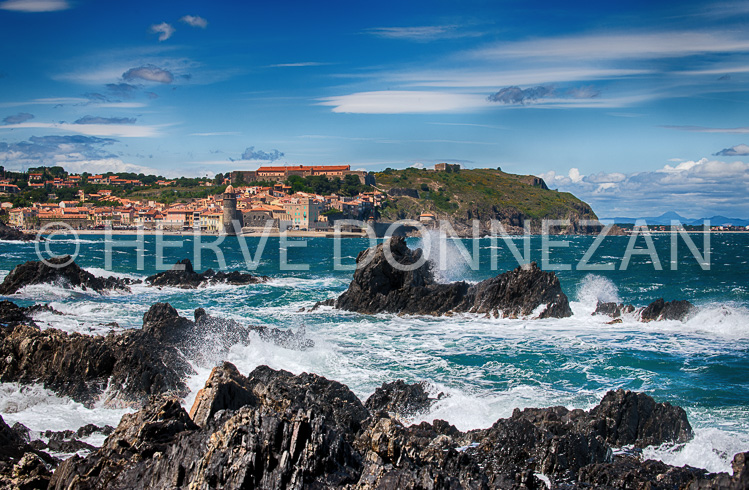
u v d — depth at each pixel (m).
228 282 76.38
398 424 21.84
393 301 55.62
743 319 46.97
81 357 30.25
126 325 46.59
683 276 88.38
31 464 18.72
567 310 52.66
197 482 16.23
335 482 16.17
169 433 19.34
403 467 16.47
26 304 56.88
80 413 27.59
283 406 22.47
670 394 31.30
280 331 40.69
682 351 40.19
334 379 33.28
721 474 16.80
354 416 24.38
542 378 34.12
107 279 71.56
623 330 47.00
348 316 53.88
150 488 16.75
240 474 16.11
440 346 41.69
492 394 30.86
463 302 54.78
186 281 74.00
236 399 21.95
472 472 18.09
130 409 28.39
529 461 20.45
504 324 49.97
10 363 30.34
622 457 21.70
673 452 23.48
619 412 25.06
